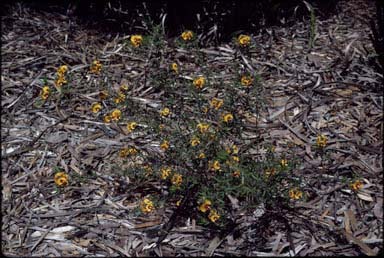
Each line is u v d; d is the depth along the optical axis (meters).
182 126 1.28
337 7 1.90
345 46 1.67
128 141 1.29
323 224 1.08
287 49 1.66
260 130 1.32
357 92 1.45
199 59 1.51
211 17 1.69
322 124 1.34
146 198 1.12
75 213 1.13
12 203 1.16
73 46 1.69
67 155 1.27
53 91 1.47
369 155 1.25
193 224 1.08
